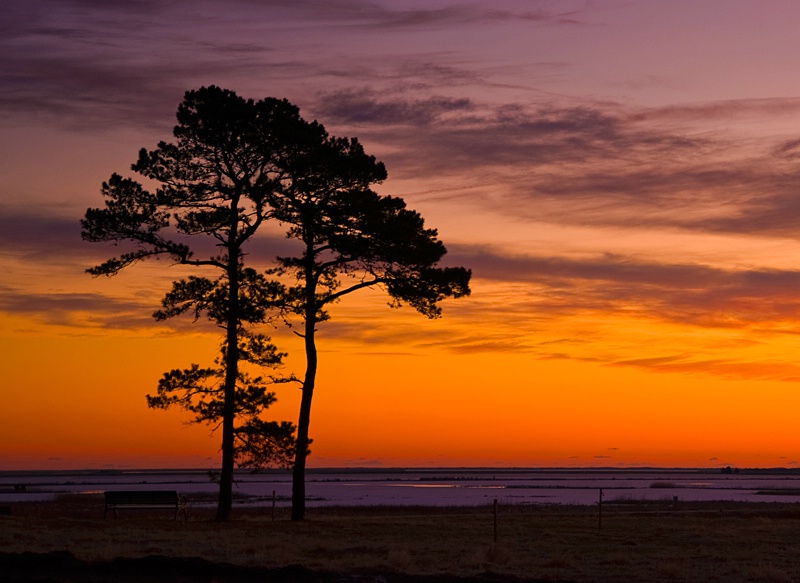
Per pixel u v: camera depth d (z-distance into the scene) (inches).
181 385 1568.7
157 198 1605.6
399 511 2536.9
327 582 837.8
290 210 1614.2
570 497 4635.8
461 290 1708.9
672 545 1222.9
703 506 2743.6
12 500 3607.3
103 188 1599.4
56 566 877.8
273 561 973.2
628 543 1238.9
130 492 1646.2
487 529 1435.8
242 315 1585.9
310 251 1658.5
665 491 5570.9
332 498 4493.1
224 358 1593.3
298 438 1606.8
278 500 3917.3
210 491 5433.1
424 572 908.6
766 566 977.5
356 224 1651.1
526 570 951.6
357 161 1642.5
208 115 1588.3
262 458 1584.6
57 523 1390.3
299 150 1621.6
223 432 1574.8
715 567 989.8
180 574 862.5
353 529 1411.2
